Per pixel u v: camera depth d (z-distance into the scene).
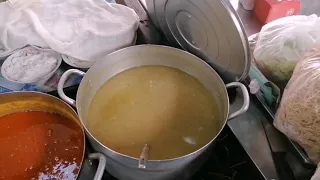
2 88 1.06
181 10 0.96
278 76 0.96
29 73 1.05
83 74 0.93
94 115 0.94
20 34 1.08
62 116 0.96
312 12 1.17
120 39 1.10
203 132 0.90
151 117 0.93
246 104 0.84
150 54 1.02
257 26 1.14
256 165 0.88
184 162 0.78
